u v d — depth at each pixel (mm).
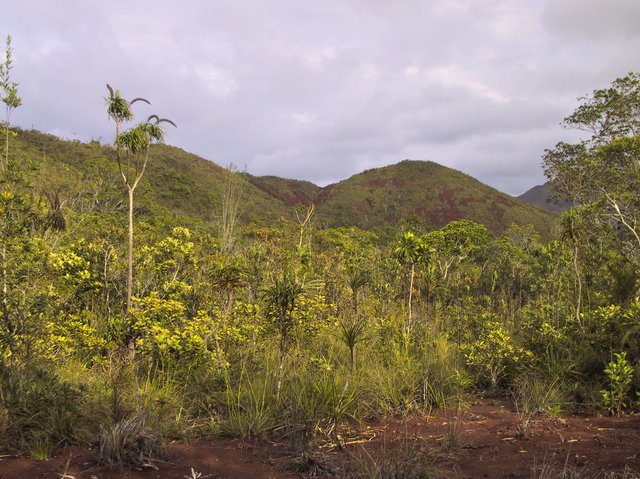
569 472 3467
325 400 5117
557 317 8180
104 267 7656
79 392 4688
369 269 13172
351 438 4613
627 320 6695
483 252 21172
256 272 8844
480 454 4109
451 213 145750
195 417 5176
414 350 7918
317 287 6449
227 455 4070
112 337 6363
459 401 5992
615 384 5555
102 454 3676
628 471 3426
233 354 6453
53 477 3361
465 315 9953
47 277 6719
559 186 22953
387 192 158875
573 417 5344
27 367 4766
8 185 6566
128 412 4578
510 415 5523
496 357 7031
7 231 5867
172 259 8703
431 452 4098
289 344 6500
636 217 12766
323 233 17391
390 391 5777
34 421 4082
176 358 6160
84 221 11438
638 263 10023
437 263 16953
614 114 21688
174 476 3553
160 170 63562
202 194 58219
